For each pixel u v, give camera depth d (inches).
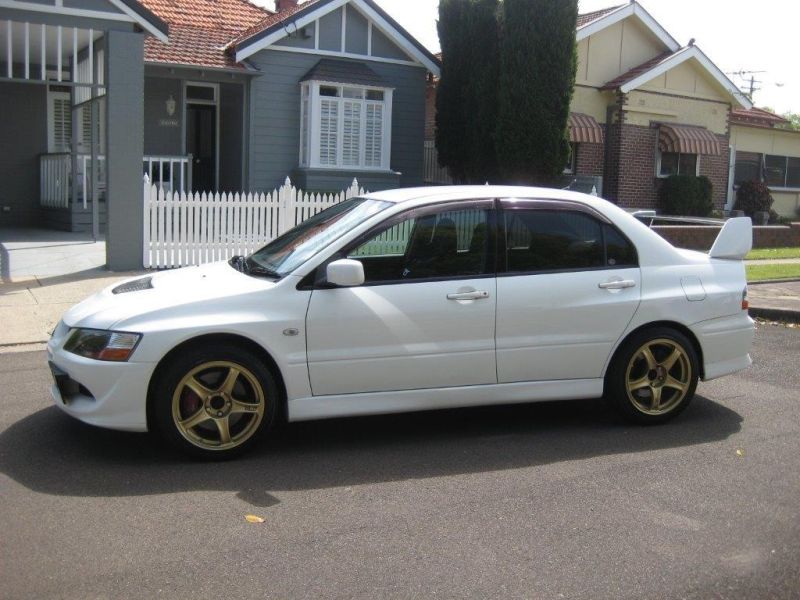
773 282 539.5
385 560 159.8
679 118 955.3
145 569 154.3
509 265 231.5
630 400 243.8
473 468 211.2
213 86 794.8
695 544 169.0
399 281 221.8
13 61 692.7
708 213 954.1
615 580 153.6
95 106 580.7
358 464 212.8
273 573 153.7
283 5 901.2
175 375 204.4
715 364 251.3
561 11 685.3
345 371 216.7
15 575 151.0
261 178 769.6
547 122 695.1
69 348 208.7
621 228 243.8
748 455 222.5
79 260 523.5
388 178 800.9
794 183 1197.7
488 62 751.1
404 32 799.7
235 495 190.4
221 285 218.2
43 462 208.1
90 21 490.3
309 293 213.9
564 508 186.2
